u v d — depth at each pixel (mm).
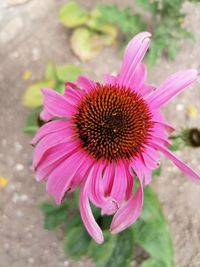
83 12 204
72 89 118
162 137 118
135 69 120
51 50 208
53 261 174
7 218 179
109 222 159
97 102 115
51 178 112
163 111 198
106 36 205
